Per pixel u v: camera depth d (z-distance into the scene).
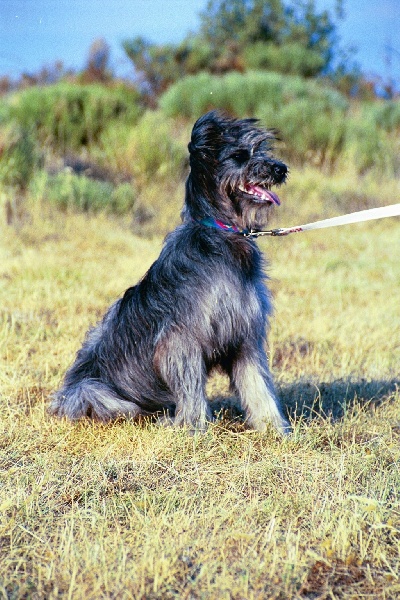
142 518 3.76
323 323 7.85
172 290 4.74
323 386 5.92
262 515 3.85
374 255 11.41
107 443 4.75
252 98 18.83
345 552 3.50
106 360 5.15
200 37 26.27
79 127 15.52
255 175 4.66
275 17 26.59
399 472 4.30
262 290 4.94
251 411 4.96
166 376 4.81
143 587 3.19
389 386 6.05
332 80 25.59
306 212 13.28
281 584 3.27
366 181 15.49
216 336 4.72
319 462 4.52
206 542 3.56
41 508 3.93
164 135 14.76
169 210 12.88
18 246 10.30
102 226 11.51
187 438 4.66
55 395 5.17
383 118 19.62
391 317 8.23
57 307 7.95
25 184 12.52
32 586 3.25
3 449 4.65
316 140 16.55
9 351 6.39
